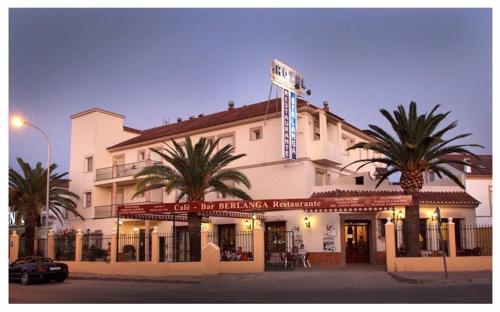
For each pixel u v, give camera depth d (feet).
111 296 51.88
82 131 138.31
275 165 98.32
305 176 94.22
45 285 70.59
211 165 82.23
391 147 75.97
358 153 116.78
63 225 141.08
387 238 71.10
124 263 83.87
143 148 126.11
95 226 128.36
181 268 76.59
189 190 82.12
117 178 124.47
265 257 90.02
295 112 94.02
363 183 96.32
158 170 82.79
